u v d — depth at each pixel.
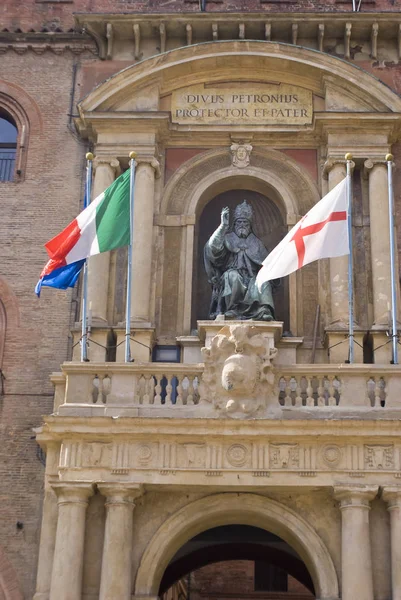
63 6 28.03
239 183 26.30
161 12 27.83
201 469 20.56
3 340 24.30
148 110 26.02
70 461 20.72
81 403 21.41
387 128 25.66
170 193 25.88
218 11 27.56
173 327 24.66
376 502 20.75
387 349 23.44
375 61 27.11
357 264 24.83
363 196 25.53
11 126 27.20
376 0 28.02
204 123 26.23
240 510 21.42
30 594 21.94
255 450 20.70
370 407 21.14
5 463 23.06
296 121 26.27
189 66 26.34
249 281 24.38
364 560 19.98
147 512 21.31
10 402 23.66
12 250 25.22
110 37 27.19
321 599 20.45
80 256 22.67
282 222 26.38
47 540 21.09
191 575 38.31
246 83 26.70
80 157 26.27
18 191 25.83
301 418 20.84
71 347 24.20
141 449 20.78
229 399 20.97
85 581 20.55
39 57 27.39
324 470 20.48
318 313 24.42
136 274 24.30
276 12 26.78
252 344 21.27
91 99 25.88
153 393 21.62
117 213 23.14
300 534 20.95
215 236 24.77
